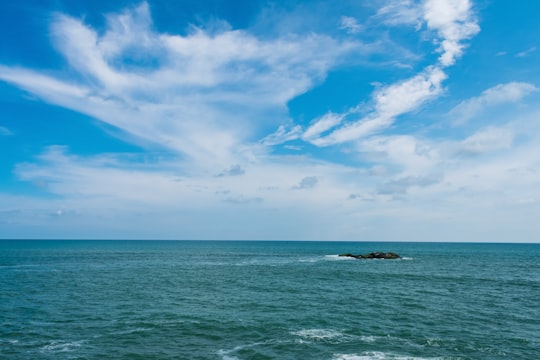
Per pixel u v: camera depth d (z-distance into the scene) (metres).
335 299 40.47
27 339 25.27
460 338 25.84
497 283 54.97
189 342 24.84
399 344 24.52
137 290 45.97
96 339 25.34
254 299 40.25
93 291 44.84
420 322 30.27
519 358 22.06
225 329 27.92
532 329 28.42
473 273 69.50
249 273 67.81
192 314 32.56
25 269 72.38
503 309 35.62
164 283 52.81
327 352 22.97
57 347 23.69
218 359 21.78
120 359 21.69
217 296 42.06
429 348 23.72
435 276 63.62
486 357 22.16
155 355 22.39
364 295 43.19
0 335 26.08
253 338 25.78
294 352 22.97
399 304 37.75
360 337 26.06
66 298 40.00
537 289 49.06
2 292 43.75
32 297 40.47
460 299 40.91
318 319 31.06
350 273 68.06
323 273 67.94
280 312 33.72
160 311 33.75
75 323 29.33
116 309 34.50
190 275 63.84
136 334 26.53
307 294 43.78
